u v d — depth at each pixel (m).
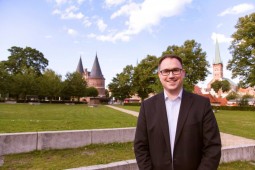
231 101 96.00
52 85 65.19
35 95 64.94
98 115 24.16
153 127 2.79
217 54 140.25
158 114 2.80
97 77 119.38
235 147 7.68
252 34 39.22
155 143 2.76
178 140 2.66
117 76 76.75
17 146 7.26
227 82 121.25
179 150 2.64
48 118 18.44
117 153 7.98
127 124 13.80
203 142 2.70
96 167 5.28
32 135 7.52
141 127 2.91
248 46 38.53
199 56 47.00
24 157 7.05
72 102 73.75
